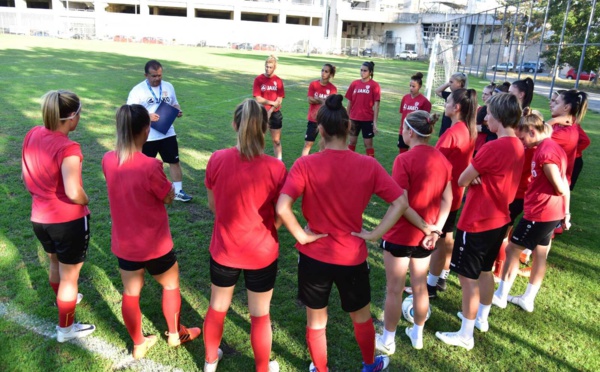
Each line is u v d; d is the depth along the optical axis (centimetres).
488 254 314
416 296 309
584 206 657
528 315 370
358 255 244
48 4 5844
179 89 1577
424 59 5478
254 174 243
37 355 286
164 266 278
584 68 1852
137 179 257
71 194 266
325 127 237
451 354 316
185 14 6216
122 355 294
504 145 289
